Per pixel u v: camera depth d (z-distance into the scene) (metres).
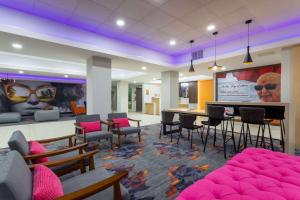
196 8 3.12
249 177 1.46
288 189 1.25
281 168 1.62
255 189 1.27
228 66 6.48
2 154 3.44
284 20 3.58
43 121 7.88
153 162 2.94
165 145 3.94
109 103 4.87
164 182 2.27
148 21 3.65
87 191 1.12
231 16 3.42
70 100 11.09
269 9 3.12
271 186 1.30
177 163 2.89
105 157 3.19
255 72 6.59
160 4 3.00
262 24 3.77
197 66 6.05
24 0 2.85
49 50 4.04
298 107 3.70
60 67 7.18
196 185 1.37
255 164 1.73
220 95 7.70
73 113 10.58
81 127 3.35
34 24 3.27
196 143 4.10
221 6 3.05
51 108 9.91
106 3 2.97
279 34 3.92
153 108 11.38
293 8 3.08
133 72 8.88
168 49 5.62
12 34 3.04
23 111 9.50
